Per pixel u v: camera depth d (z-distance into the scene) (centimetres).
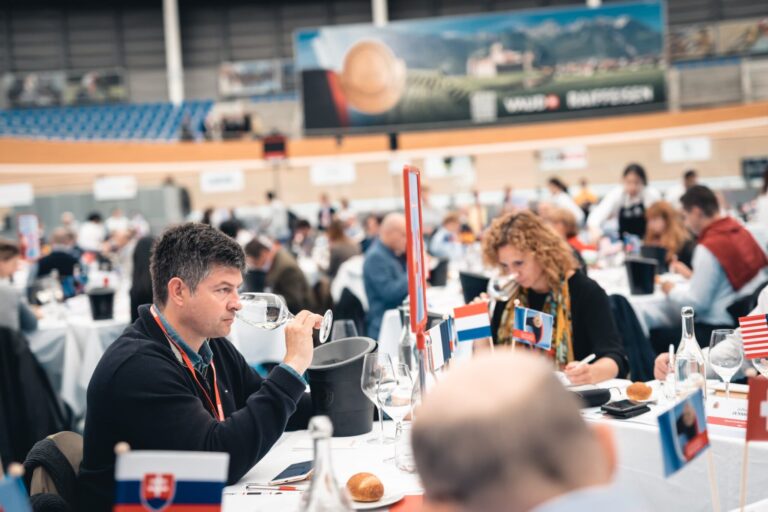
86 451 169
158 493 97
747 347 190
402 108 1255
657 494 171
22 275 778
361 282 545
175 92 2030
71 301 550
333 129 1256
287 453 187
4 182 1411
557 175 1525
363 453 180
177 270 169
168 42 2053
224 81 2041
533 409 57
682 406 118
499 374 59
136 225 1434
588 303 255
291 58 2150
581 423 59
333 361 208
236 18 2150
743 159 1402
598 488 56
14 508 91
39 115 1852
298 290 459
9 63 2072
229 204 1644
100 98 1961
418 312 147
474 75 1258
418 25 1246
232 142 1669
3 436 384
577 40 1252
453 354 199
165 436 161
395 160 1597
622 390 216
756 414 122
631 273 406
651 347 387
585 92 1257
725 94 1670
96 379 166
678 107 1662
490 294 270
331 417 194
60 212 1476
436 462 58
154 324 173
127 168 1599
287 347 173
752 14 1947
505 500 56
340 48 1248
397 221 458
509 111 1263
